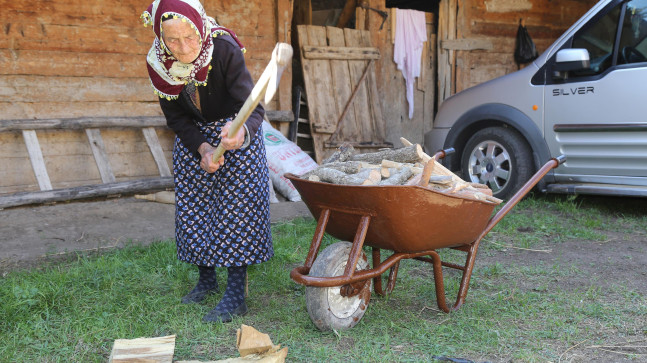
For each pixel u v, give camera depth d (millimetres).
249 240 3256
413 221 2953
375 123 8516
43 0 6074
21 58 6012
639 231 5605
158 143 6770
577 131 6008
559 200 6637
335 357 2820
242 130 2803
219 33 2957
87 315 3260
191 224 3312
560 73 6086
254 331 2590
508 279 4160
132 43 6637
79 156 6387
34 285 3611
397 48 8828
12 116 5996
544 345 3043
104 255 4488
